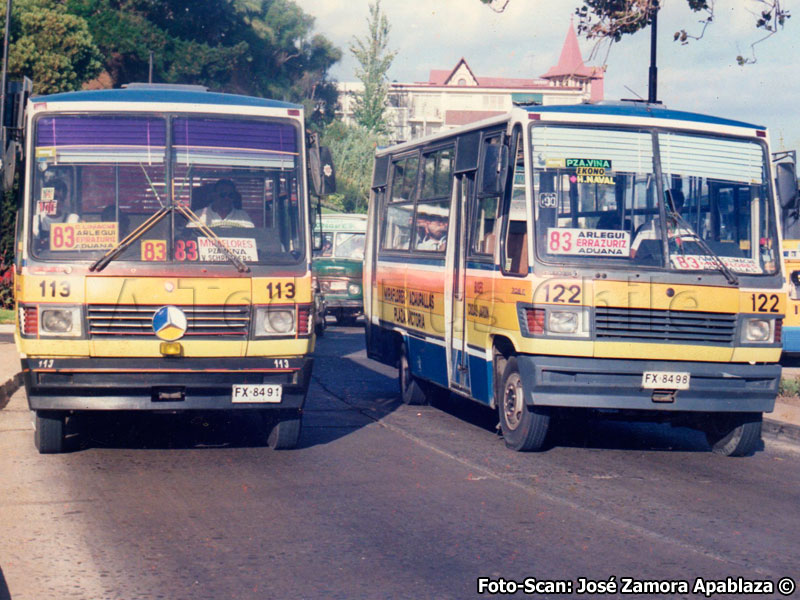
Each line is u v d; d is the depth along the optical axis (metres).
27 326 9.26
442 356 12.65
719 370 10.16
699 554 7.02
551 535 7.42
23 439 10.96
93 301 9.29
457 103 105.75
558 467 10.01
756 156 10.87
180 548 6.91
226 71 66.44
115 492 8.52
